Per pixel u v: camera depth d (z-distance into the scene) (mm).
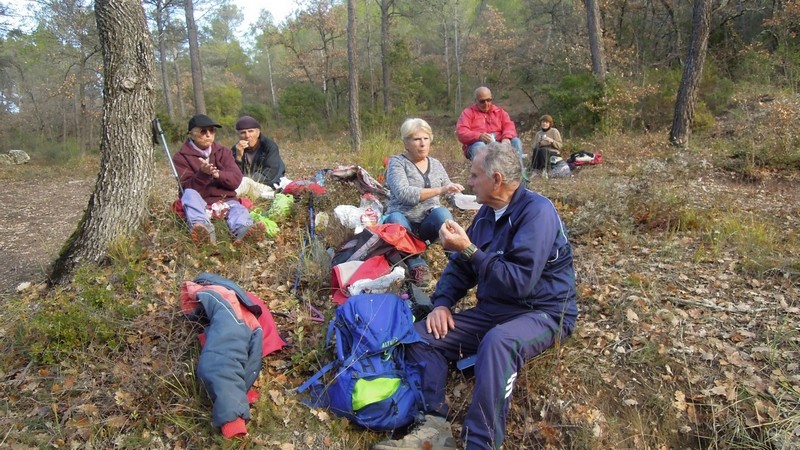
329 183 5746
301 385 3162
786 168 7496
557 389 3043
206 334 3074
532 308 2955
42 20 20969
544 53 22969
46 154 19047
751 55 14508
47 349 3332
